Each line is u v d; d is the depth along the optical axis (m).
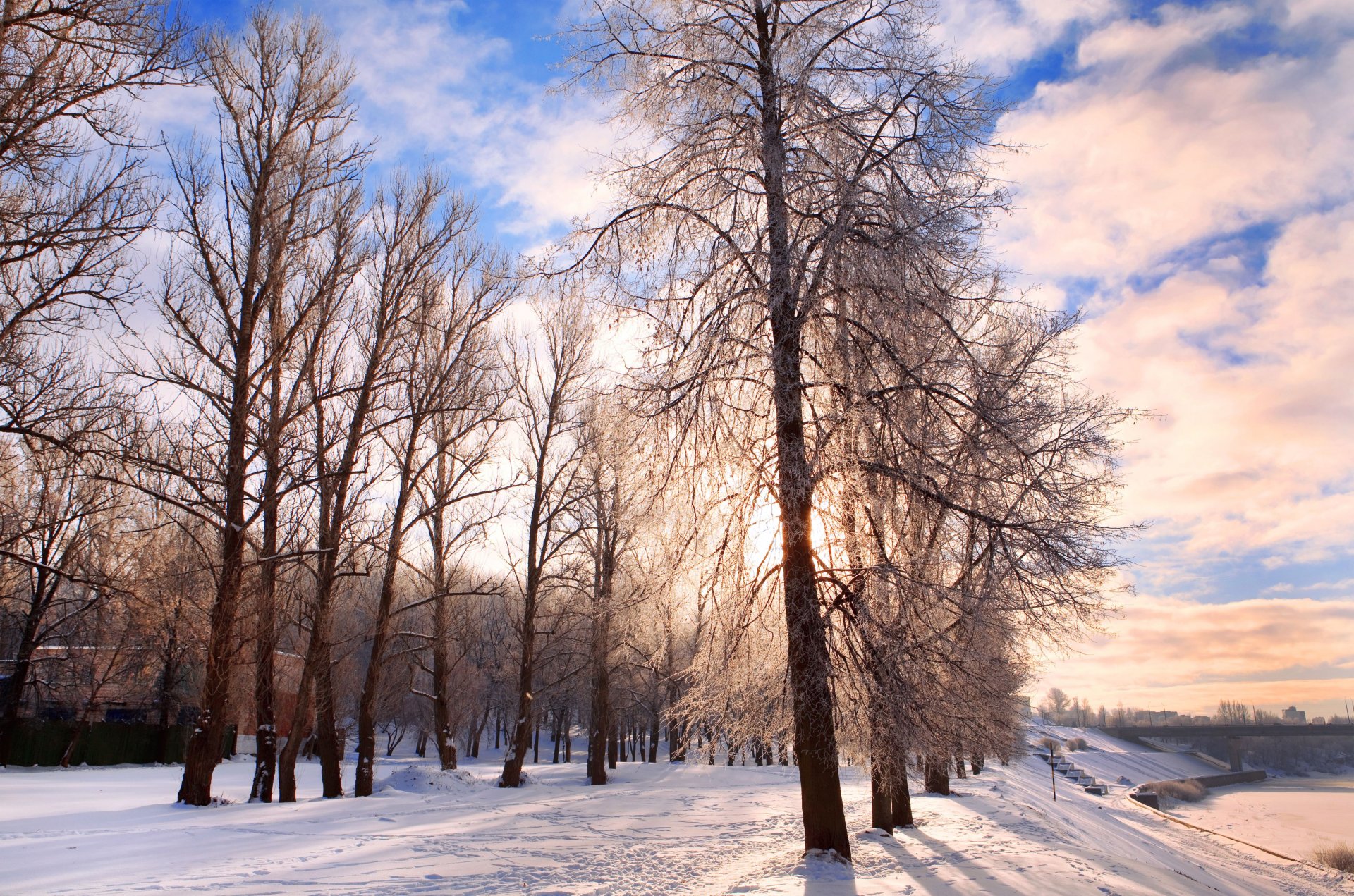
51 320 12.00
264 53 20.08
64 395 13.40
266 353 19.67
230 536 17.98
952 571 10.80
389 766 48.75
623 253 11.82
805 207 10.89
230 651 18.17
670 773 34.59
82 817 15.66
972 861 11.53
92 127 11.37
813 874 9.73
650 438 11.16
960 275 10.70
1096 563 9.95
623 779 33.00
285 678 41.94
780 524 10.86
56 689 38.97
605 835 14.20
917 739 9.95
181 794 17.69
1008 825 16.97
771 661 11.54
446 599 28.45
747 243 11.38
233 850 11.66
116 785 27.14
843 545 10.90
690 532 11.42
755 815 17.84
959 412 10.58
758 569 11.50
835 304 10.77
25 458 14.37
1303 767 125.00
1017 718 14.95
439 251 22.64
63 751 39.44
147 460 16.02
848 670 10.45
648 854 12.10
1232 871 23.64
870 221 10.44
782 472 10.38
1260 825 47.59
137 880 9.40
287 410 19.20
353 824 14.95
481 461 23.67
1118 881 11.23
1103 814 34.34
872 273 10.19
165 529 26.97
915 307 10.32
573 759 73.44
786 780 31.39
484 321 24.25
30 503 25.11
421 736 65.69
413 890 9.16
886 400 10.27
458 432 24.67
